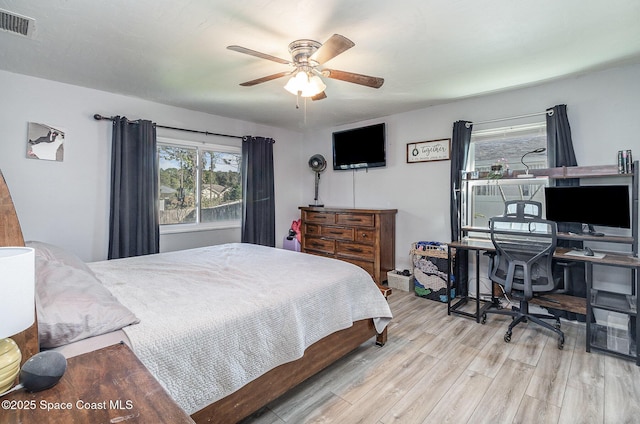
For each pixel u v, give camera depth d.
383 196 4.41
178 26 1.98
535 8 1.80
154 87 3.14
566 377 2.01
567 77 2.89
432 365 2.18
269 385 1.65
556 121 2.91
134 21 1.92
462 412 1.70
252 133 4.72
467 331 2.73
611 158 2.73
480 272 3.56
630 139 2.65
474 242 3.20
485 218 3.51
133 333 1.25
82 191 3.17
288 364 1.75
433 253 3.54
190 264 2.43
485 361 2.22
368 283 2.35
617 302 2.34
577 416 1.66
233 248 3.12
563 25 1.99
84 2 1.72
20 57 2.45
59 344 1.12
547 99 3.05
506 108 3.30
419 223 4.04
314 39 2.14
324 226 4.62
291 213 5.36
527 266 2.48
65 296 1.26
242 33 2.07
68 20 1.91
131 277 2.04
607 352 2.29
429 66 2.62
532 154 3.19
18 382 0.84
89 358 0.97
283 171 5.21
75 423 0.68
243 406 1.52
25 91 2.83
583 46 2.28
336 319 2.02
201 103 3.70
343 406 1.76
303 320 1.81
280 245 5.18
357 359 2.26
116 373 0.89
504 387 1.92
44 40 2.16
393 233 4.25
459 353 2.34
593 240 2.62
